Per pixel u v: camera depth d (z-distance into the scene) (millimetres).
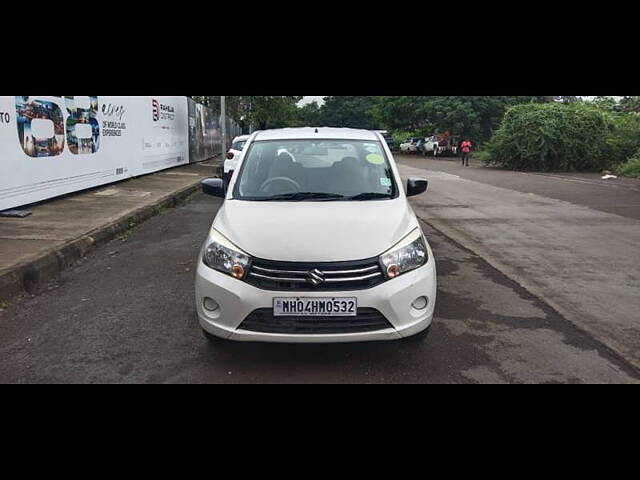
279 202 4574
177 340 4383
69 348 4227
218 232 4086
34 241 7039
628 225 9820
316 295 3607
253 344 4262
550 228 9531
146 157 16625
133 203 10867
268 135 5527
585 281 6180
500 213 11266
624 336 4539
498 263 6988
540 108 25859
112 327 4668
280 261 3672
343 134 5539
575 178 20547
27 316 4938
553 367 3936
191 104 23094
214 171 19391
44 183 10055
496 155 26328
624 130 25875
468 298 5512
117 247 7773
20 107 9148
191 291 5691
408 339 3820
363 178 4953
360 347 4234
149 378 3738
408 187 5355
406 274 3789
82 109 11648
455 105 38531
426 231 9211
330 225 4012
